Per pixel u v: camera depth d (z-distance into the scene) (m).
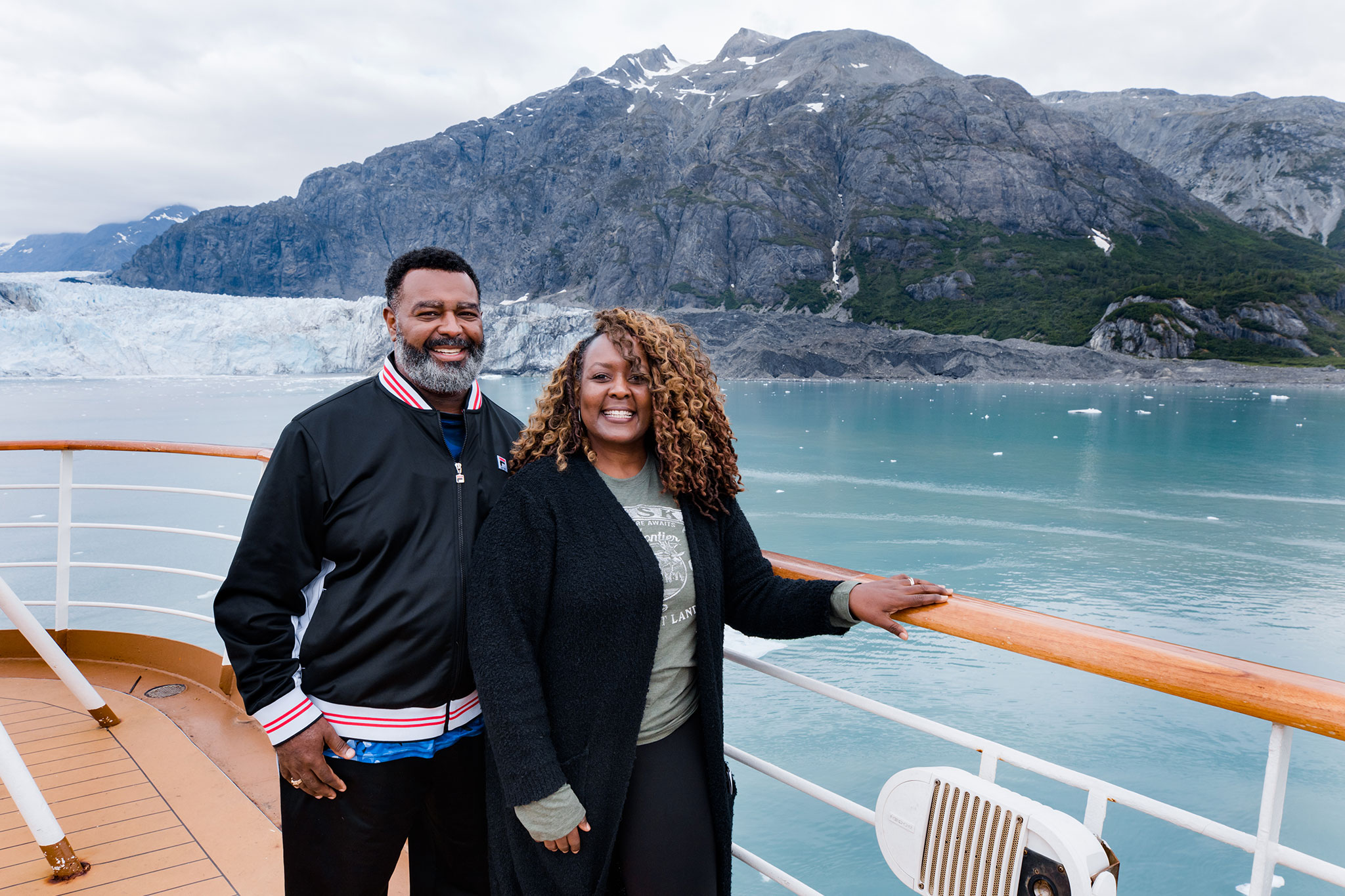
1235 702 0.78
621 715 1.12
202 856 1.75
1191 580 23.56
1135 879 10.24
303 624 1.28
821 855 10.52
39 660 2.78
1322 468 43.44
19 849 1.78
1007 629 1.00
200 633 20.17
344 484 1.22
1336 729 0.69
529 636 1.14
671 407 1.21
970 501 34.56
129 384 86.31
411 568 1.22
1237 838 0.78
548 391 1.25
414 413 1.29
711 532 1.27
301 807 1.26
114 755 2.17
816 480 39.22
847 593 1.16
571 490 1.18
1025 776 12.67
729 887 1.22
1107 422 63.16
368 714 1.22
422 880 1.48
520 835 1.14
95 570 25.66
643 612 1.13
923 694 15.59
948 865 0.95
